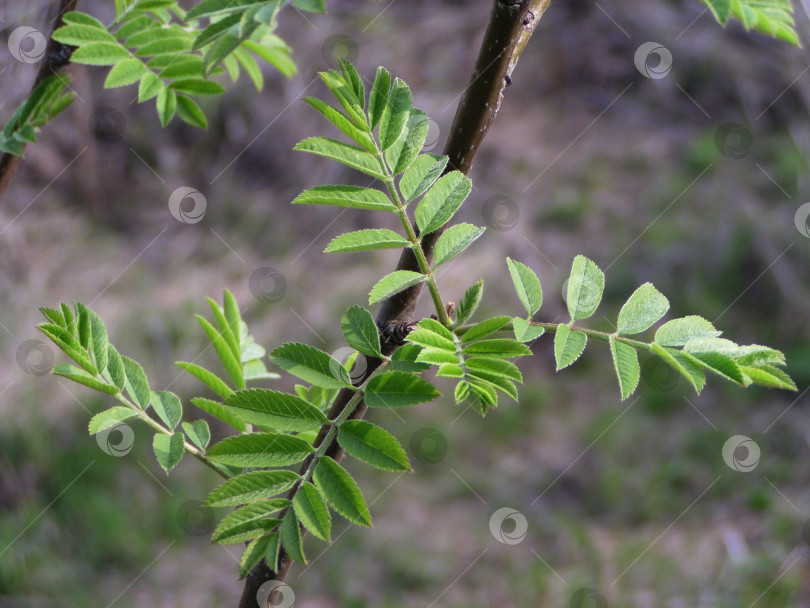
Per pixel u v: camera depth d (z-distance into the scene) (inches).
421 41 293.6
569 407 218.4
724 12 34.4
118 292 241.4
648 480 195.0
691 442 202.5
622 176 264.4
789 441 196.4
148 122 278.2
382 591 173.0
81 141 263.4
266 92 285.1
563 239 249.1
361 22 293.9
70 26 49.9
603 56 295.1
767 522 176.4
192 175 276.1
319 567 178.4
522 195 261.3
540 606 165.5
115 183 267.6
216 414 41.9
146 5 52.4
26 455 192.4
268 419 35.2
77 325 39.5
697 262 235.9
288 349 36.2
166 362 219.3
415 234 38.9
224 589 173.6
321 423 35.4
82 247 252.8
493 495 195.6
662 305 37.2
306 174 269.9
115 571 177.9
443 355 34.0
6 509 181.8
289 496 35.7
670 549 174.9
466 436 210.2
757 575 161.9
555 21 308.5
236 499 34.0
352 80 36.9
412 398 34.8
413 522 189.5
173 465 38.9
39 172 260.2
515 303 231.5
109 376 40.3
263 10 34.4
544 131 281.0
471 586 172.9
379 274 238.5
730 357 35.3
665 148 269.1
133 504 190.7
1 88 110.0
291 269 245.3
